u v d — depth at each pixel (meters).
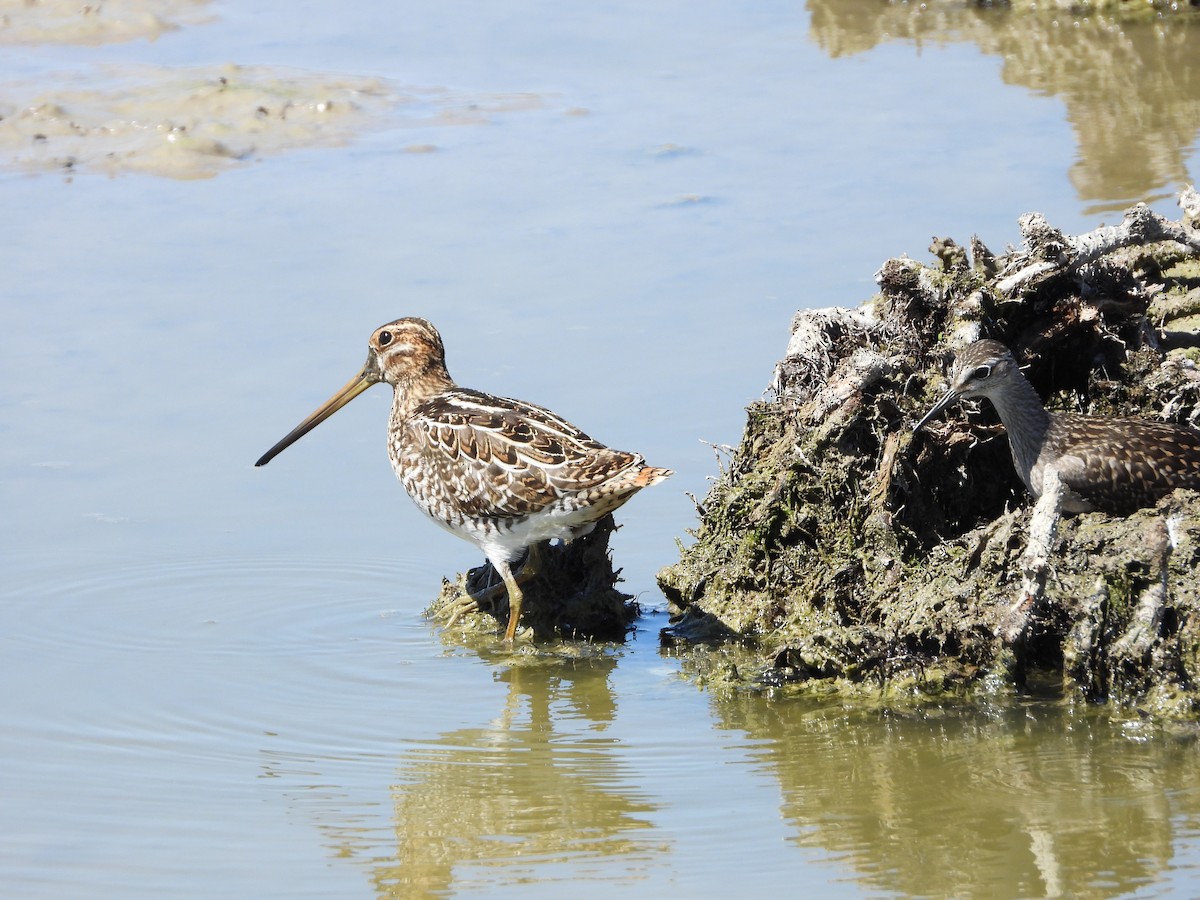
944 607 12.22
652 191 21.17
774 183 21.20
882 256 18.73
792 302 17.92
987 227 19.11
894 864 9.73
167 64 26.02
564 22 29.09
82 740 11.59
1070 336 14.12
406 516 15.44
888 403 13.38
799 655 12.49
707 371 16.86
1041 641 12.32
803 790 10.72
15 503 15.11
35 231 20.22
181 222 20.50
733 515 13.84
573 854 10.01
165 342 17.80
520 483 13.17
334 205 20.98
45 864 9.88
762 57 26.97
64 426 16.30
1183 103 23.55
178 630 13.43
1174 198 19.55
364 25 28.81
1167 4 27.67
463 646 13.41
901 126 23.17
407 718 12.05
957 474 13.57
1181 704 11.43
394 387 15.10
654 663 13.10
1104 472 12.34
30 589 13.92
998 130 22.80
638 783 10.93
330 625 13.65
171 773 11.11
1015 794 10.51
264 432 16.33
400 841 10.20
